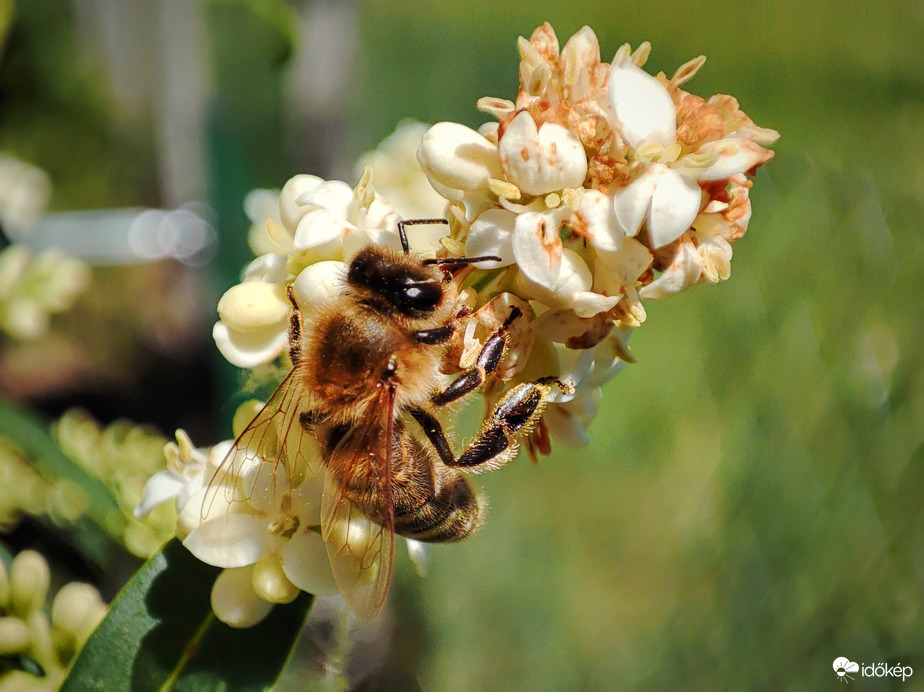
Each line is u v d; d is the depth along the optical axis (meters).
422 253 0.09
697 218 0.08
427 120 0.21
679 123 0.08
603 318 0.08
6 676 0.09
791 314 0.15
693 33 0.19
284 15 0.14
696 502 0.16
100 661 0.09
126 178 0.25
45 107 0.26
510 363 0.08
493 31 0.22
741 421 0.16
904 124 0.17
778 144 0.17
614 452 0.17
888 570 0.15
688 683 0.14
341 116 0.16
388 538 0.09
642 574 0.16
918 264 0.15
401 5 0.22
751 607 0.15
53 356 0.19
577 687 0.15
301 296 0.09
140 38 0.23
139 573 0.09
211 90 0.14
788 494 0.15
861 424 0.15
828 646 0.14
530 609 0.15
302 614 0.09
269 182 0.14
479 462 0.09
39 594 0.10
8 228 0.17
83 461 0.11
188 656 0.09
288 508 0.09
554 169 0.08
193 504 0.09
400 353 0.09
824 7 0.18
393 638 0.13
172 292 0.20
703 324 0.16
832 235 0.15
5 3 0.19
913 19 0.18
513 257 0.08
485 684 0.14
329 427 0.09
